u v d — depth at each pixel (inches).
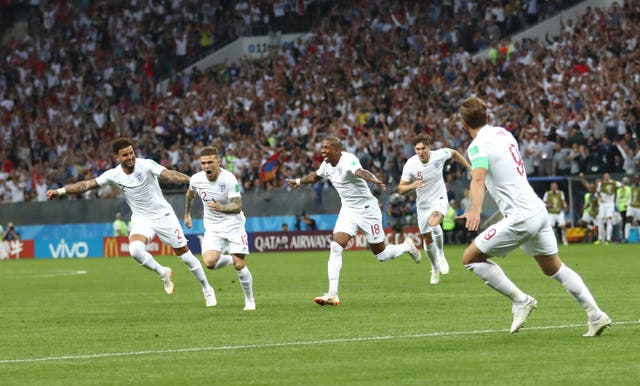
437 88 3499.0
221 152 3462.1
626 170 3029.0
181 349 895.7
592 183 3031.5
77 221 3284.9
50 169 3567.9
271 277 1876.2
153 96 3941.9
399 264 2196.1
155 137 3678.6
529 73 3430.1
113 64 4084.6
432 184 1587.1
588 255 2319.1
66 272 2269.9
